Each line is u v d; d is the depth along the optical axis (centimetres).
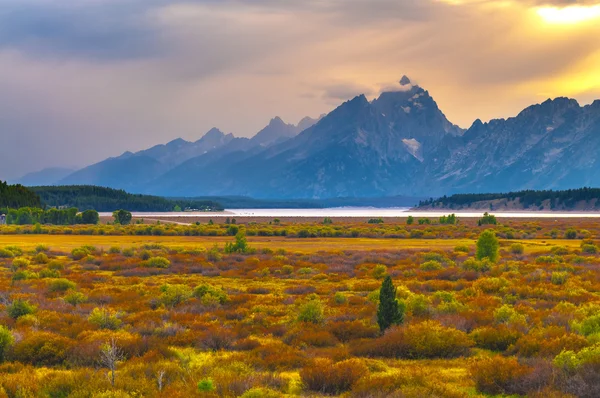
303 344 3753
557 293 5688
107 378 2670
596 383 2542
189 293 5750
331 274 8188
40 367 3275
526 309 4703
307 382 2797
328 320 4459
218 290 5831
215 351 3681
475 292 5931
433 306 4931
